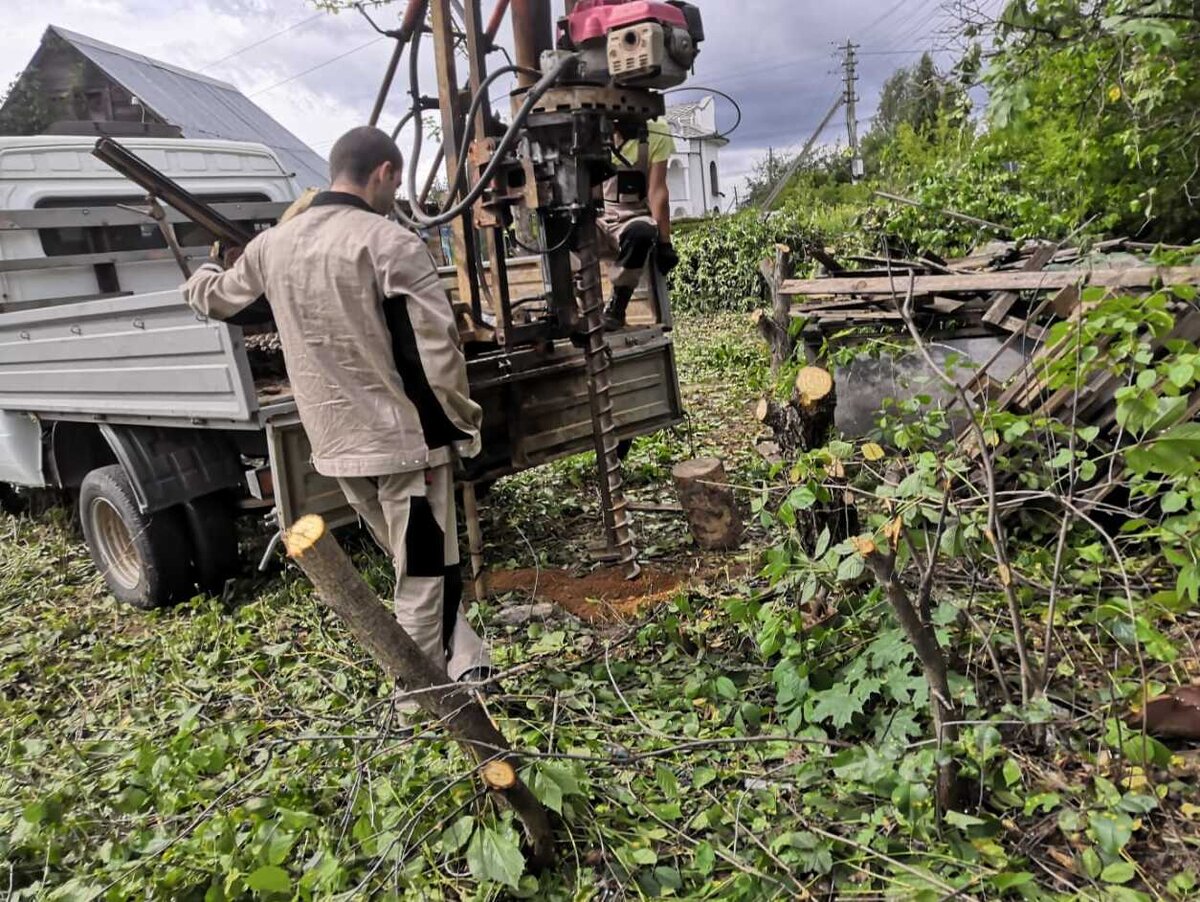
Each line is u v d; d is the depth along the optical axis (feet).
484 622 12.47
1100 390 11.39
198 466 13.93
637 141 13.34
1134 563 10.36
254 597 14.92
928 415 9.44
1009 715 7.22
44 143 17.51
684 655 10.77
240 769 9.39
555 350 14.30
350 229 9.11
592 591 13.26
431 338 9.13
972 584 9.65
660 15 11.02
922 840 6.88
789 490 9.25
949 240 31.24
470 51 11.94
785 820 7.50
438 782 8.13
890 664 8.51
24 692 12.76
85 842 8.68
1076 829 6.89
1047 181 27.32
